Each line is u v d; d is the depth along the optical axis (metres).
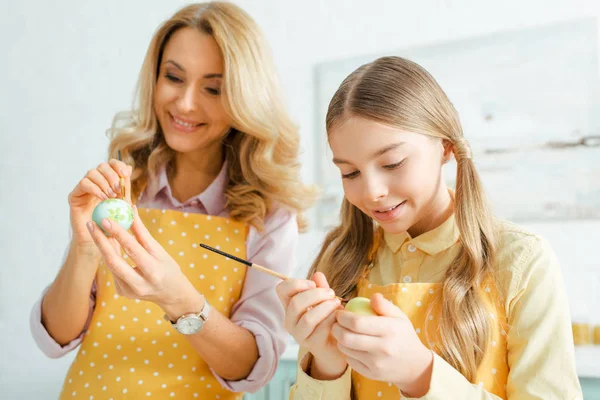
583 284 2.27
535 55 2.41
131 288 1.04
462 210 0.93
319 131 2.80
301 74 2.85
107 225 1.00
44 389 2.86
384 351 0.73
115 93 2.99
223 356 1.16
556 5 2.39
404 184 0.86
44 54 3.13
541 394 0.80
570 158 2.32
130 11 3.00
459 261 0.93
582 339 2.06
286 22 2.90
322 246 1.16
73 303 1.22
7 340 2.95
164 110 1.33
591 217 2.27
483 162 2.47
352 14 2.77
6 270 3.02
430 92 0.92
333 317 0.83
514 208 2.41
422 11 2.63
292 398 0.95
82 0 3.10
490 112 2.47
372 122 0.86
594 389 1.73
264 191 1.37
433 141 0.90
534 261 0.89
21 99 3.13
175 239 1.31
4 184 3.09
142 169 1.42
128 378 1.21
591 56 2.31
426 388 0.76
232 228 1.34
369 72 0.92
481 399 0.77
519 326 0.86
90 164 2.99
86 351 1.25
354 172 0.90
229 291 1.30
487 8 2.51
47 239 2.99
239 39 1.31
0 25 3.17
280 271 1.32
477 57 2.51
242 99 1.30
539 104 2.39
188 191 1.41
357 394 0.95
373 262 1.06
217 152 1.43
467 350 0.86
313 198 1.42
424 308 0.93
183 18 1.33
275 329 1.27
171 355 1.23
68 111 3.06
